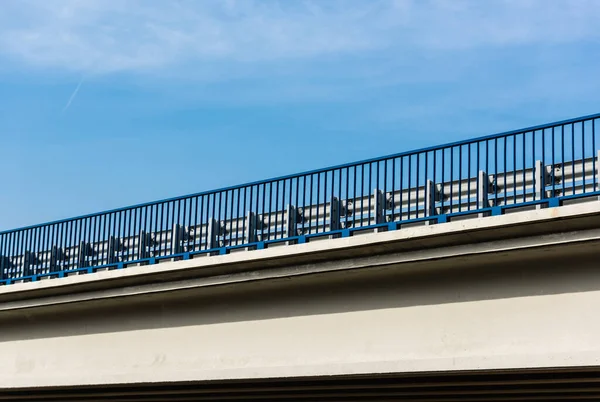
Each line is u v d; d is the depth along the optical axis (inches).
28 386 917.8
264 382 776.9
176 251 851.4
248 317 754.2
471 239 621.9
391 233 648.4
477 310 631.2
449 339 639.8
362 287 690.2
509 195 656.4
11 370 942.4
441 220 664.4
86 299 861.8
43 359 914.1
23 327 944.9
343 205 753.0
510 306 617.9
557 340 595.2
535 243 597.3
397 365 657.0
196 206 846.5
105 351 858.1
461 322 636.7
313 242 690.2
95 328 873.5
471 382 713.0
